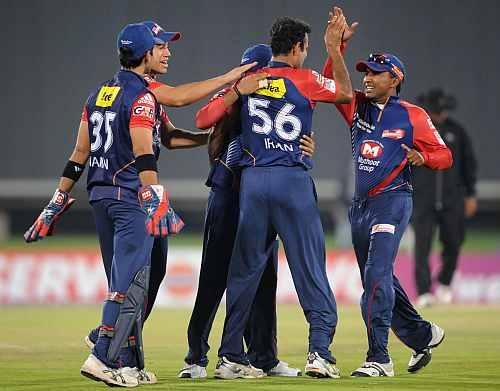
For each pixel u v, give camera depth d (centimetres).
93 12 6309
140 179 2272
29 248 6294
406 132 2588
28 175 6456
